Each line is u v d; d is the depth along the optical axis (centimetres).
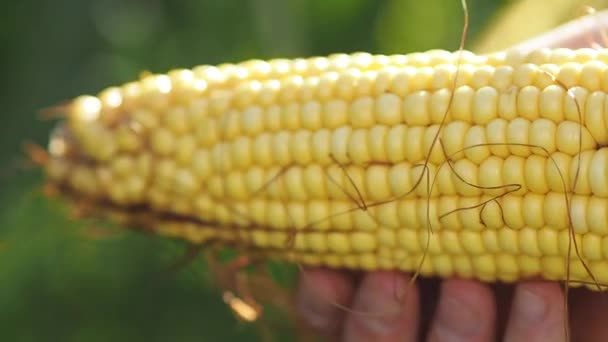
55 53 72
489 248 30
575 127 28
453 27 67
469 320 32
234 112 31
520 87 29
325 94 30
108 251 58
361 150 30
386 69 30
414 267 31
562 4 47
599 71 28
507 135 28
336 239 31
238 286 35
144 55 74
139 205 33
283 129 31
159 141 32
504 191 29
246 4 75
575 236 28
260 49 71
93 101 33
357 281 34
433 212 30
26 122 70
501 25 48
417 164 29
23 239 57
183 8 79
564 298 31
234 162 31
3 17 73
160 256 56
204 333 57
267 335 39
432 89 29
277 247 32
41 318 57
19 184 62
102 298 57
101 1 75
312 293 35
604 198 28
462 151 29
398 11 70
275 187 31
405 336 33
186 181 32
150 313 57
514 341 32
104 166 32
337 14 75
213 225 32
